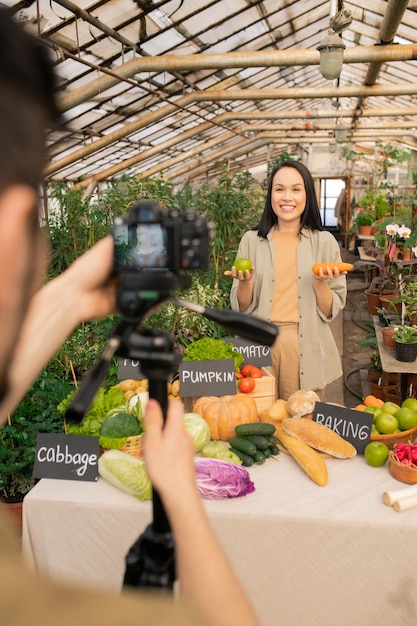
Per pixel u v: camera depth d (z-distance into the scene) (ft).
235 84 34.17
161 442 1.76
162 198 17.79
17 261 1.04
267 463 7.37
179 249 1.90
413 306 15.15
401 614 6.26
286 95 30.73
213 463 6.56
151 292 1.90
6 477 10.02
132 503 6.51
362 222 43.62
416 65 30.45
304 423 7.54
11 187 1.03
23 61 1.07
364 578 6.22
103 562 6.64
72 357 11.80
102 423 7.38
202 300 14.32
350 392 18.89
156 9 18.92
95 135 30.58
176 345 13.98
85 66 21.18
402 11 19.04
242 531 6.25
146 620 0.89
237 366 9.11
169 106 29.78
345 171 64.59
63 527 6.63
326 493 6.64
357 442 7.54
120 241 1.95
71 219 17.79
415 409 7.92
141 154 39.60
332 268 9.73
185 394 8.44
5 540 1.02
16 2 15.11
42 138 1.09
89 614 0.88
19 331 1.07
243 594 1.60
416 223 24.09
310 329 10.59
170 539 2.00
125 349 1.89
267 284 10.75
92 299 2.00
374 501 6.48
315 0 23.67
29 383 1.77
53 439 7.16
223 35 24.14
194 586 1.56
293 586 6.33
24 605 0.88
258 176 74.43
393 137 57.93
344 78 42.86
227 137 48.85
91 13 17.78
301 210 10.44
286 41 28.86
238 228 19.13
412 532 6.02
